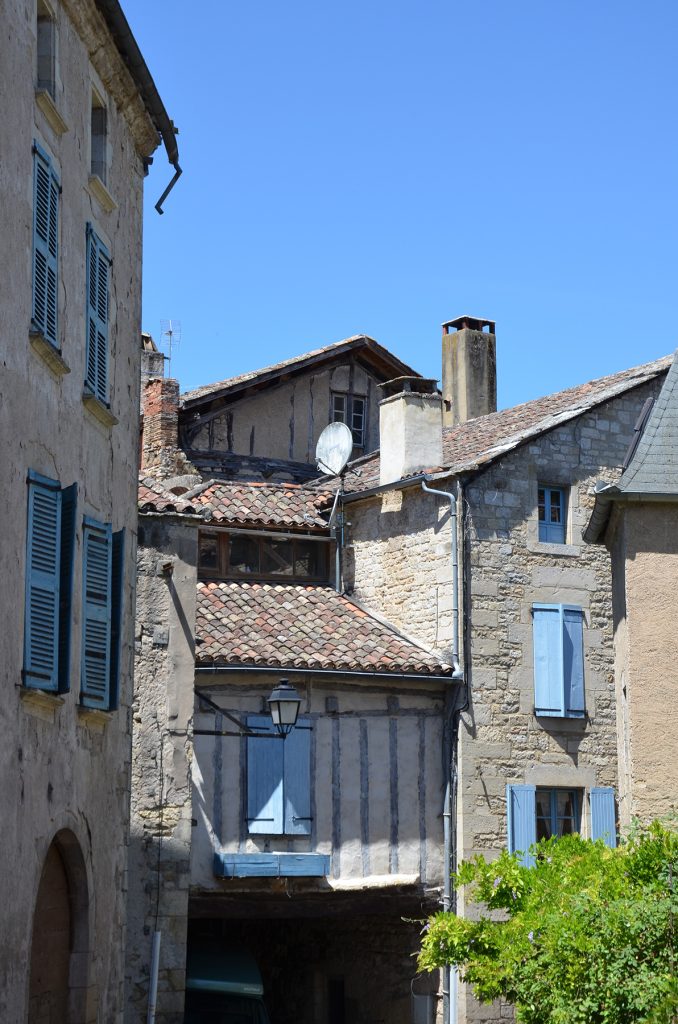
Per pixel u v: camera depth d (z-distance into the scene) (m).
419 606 21.55
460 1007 19.77
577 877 12.90
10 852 10.20
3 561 10.15
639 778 15.05
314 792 19.69
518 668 21.05
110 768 13.13
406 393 22.34
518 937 12.92
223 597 21.28
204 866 18.81
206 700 17.84
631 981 11.25
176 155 14.56
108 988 12.95
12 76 10.59
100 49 13.01
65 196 12.08
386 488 22.09
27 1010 10.73
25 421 10.76
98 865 12.66
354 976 21.53
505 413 25.19
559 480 21.94
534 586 21.44
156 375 27.22
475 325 30.19
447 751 20.55
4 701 10.09
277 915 19.22
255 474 27.66
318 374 28.77
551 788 21.11
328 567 23.23
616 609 16.98
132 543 14.17
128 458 14.12
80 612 12.08
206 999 18.97
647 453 15.95
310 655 19.95
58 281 11.66
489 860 20.33
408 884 19.94
